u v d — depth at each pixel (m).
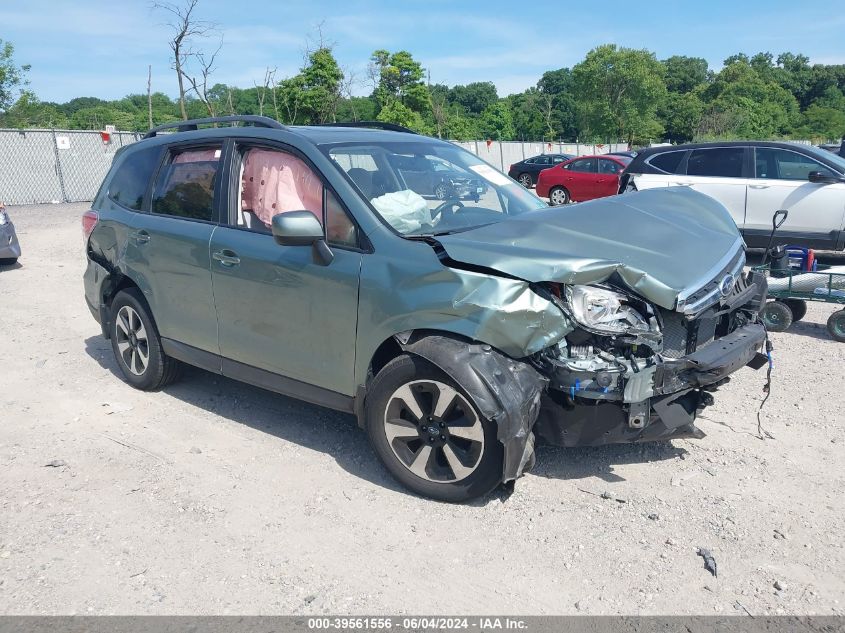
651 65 71.19
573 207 4.12
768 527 3.36
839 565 3.07
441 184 4.32
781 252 6.57
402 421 3.65
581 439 3.46
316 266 3.83
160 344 5.04
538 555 3.18
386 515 3.53
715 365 3.36
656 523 3.41
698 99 90.44
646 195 4.49
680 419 3.39
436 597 2.92
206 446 4.36
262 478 3.93
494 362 3.33
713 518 3.45
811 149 10.10
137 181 5.19
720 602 2.85
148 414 4.87
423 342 3.45
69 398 5.20
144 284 4.93
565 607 2.84
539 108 85.25
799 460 4.03
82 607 2.86
